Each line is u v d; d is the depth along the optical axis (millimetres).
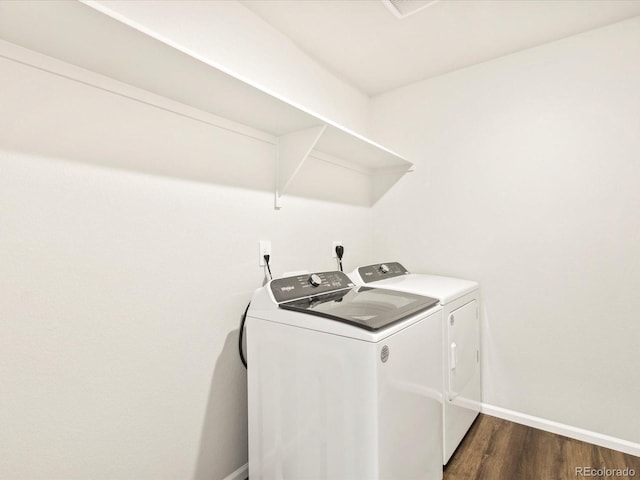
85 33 854
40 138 972
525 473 1590
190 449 1372
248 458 1566
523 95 2041
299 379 1252
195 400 1392
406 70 2271
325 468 1170
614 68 1783
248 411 1462
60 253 1013
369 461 1058
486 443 1828
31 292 955
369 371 1059
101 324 1104
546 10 1664
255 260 1667
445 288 1787
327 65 2188
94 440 1087
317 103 2105
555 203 1948
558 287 1940
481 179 2193
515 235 2074
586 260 1860
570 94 1899
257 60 1682
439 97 2354
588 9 1661
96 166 1092
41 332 975
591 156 1844
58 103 1007
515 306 2074
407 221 2506
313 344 1208
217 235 1482
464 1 1590
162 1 1283
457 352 1731
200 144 1411
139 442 1206
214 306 1469
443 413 1563
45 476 982
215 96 1254
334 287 1647
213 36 1467
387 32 1839
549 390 1968
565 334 1921
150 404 1239
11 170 922
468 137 2240
